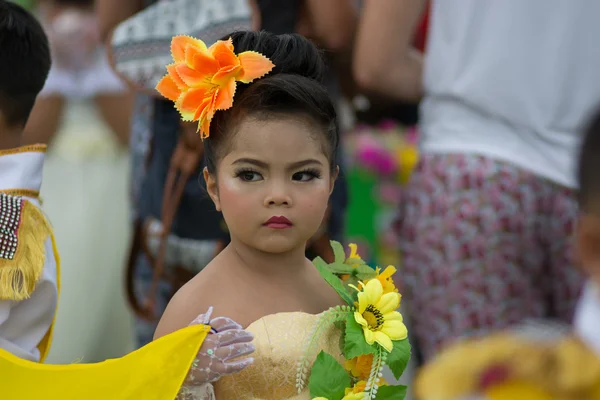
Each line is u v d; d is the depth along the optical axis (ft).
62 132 29.17
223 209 12.53
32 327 14.46
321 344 12.54
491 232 19.08
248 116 12.16
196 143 19.30
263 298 12.73
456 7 19.29
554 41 19.06
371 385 12.37
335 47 20.68
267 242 12.32
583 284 18.88
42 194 28.58
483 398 8.32
